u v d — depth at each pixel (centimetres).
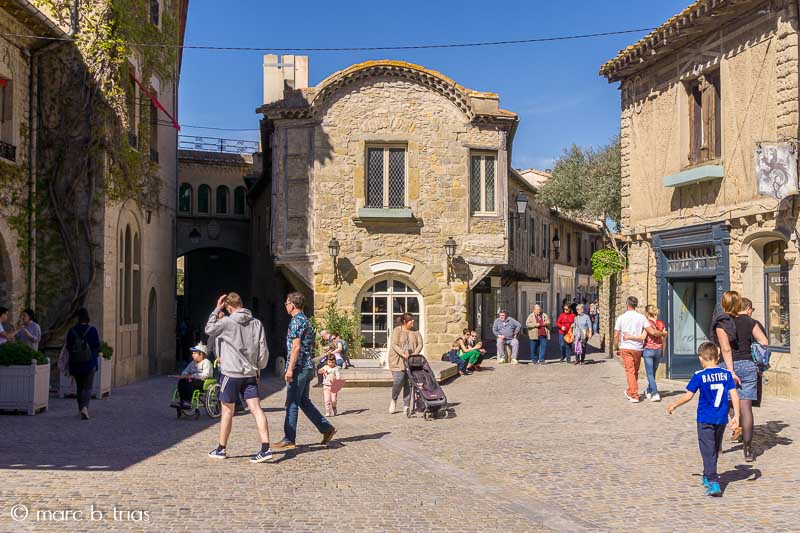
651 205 1806
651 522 684
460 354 2183
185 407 1317
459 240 2400
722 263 1534
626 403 1428
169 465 897
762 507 727
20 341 1477
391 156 2403
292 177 2367
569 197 3300
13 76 1725
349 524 666
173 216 2578
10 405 1337
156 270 2330
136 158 2025
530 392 1694
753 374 936
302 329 1028
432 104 2400
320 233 2353
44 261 1828
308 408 1041
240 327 942
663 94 1756
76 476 825
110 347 1698
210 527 647
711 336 977
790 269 1366
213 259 4534
